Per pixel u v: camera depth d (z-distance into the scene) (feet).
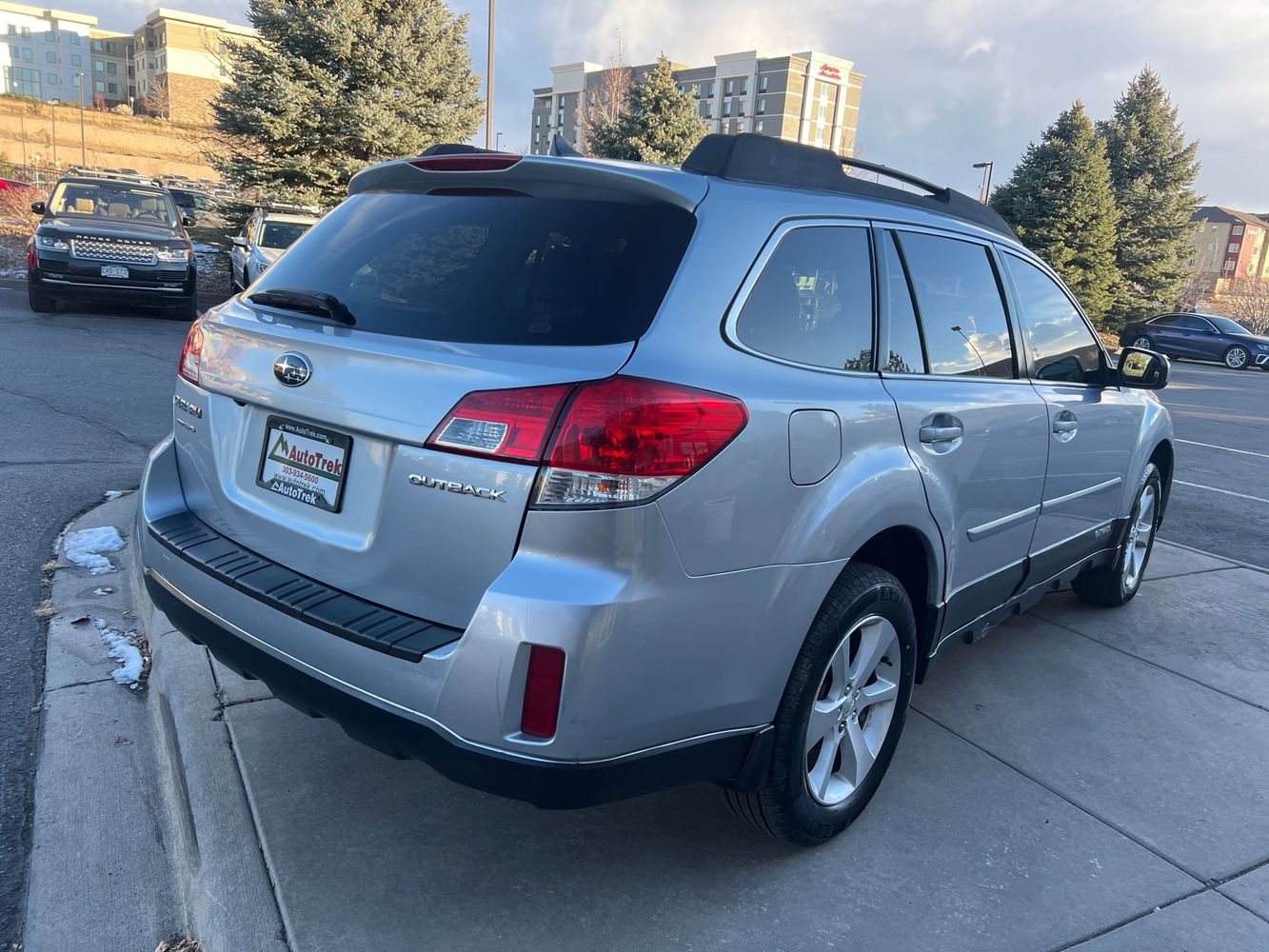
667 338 7.18
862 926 8.14
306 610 7.41
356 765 9.77
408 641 6.91
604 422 6.61
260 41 63.41
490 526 6.75
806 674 8.08
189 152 230.89
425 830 8.89
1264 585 18.49
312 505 7.89
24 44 433.89
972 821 9.84
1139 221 122.93
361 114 61.62
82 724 10.55
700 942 7.80
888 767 10.39
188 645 11.67
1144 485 15.74
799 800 8.48
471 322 7.47
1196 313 92.63
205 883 7.87
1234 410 51.67
